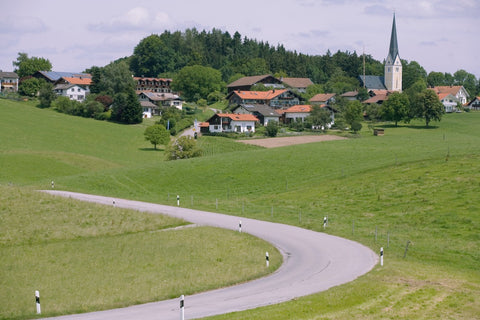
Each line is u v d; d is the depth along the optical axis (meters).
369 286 30.28
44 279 35.34
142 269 37.44
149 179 81.00
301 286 31.78
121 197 70.69
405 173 68.44
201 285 33.22
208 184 77.12
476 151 77.31
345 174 73.88
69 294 32.22
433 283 30.92
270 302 28.58
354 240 45.41
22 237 46.50
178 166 87.38
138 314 27.83
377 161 80.00
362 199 60.84
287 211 59.44
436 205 54.03
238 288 32.47
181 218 54.97
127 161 115.00
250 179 77.88
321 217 55.69
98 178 82.00
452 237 44.47
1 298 31.67
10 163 91.81
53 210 54.09
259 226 52.03
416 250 40.97
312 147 97.88
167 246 43.53
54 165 94.88
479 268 35.69
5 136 126.56
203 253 41.22
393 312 26.19
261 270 36.28
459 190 57.47
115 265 38.50
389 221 51.78
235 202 66.19
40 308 29.62
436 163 70.88
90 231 48.94
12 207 53.56
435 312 26.19
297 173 78.62
